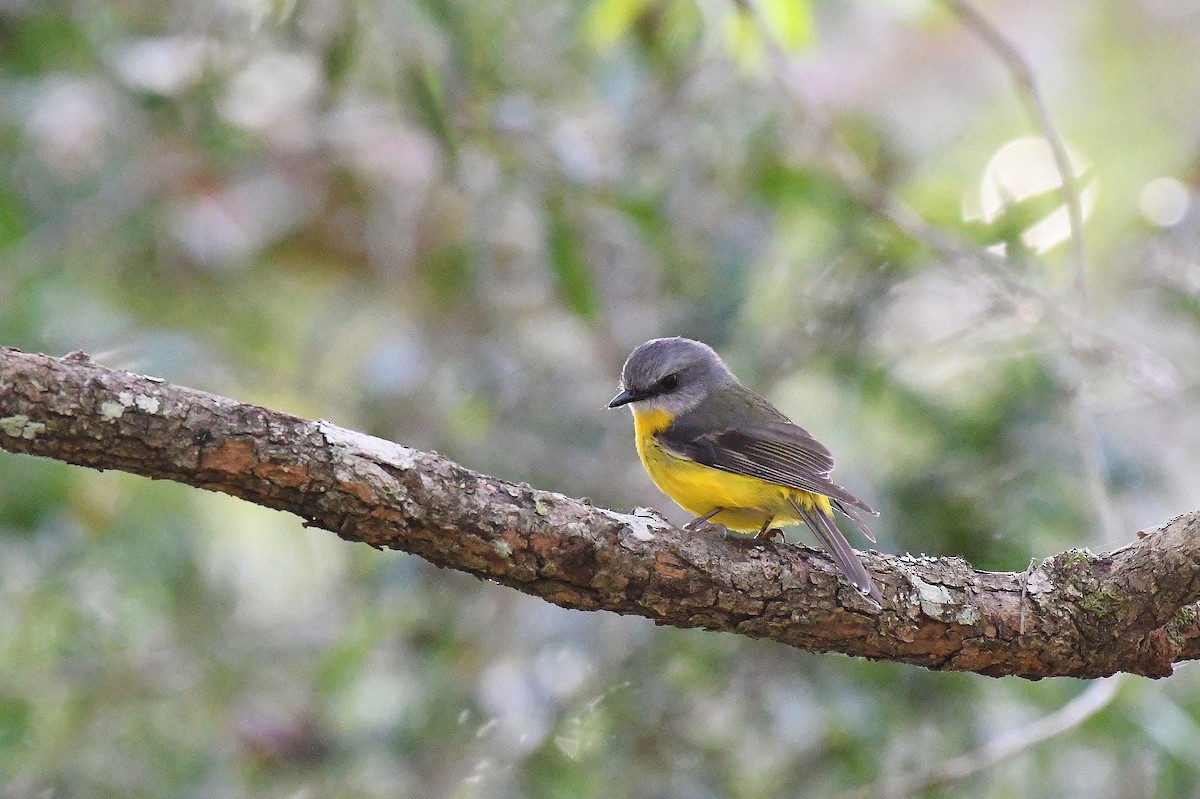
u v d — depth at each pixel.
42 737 11.42
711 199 12.27
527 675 11.04
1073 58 18.14
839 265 12.05
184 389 6.15
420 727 11.20
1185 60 18.03
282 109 13.01
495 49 12.23
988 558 10.84
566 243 11.56
